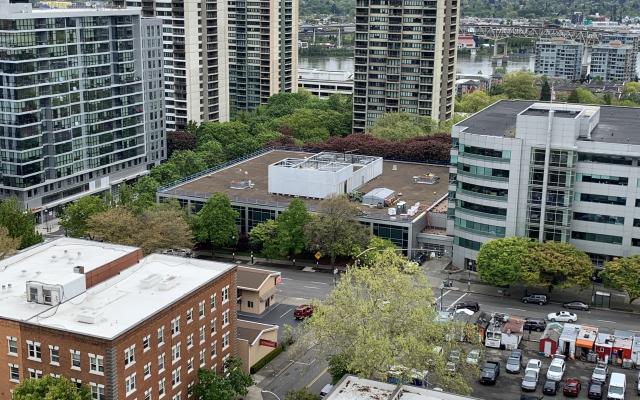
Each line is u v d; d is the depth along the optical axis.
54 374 109.31
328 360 126.44
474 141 179.62
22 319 111.38
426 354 115.69
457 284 178.88
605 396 131.12
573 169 171.38
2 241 156.62
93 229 173.62
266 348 142.38
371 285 121.88
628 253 173.62
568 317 158.12
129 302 118.75
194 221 193.50
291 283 178.12
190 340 121.62
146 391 112.38
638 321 160.12
